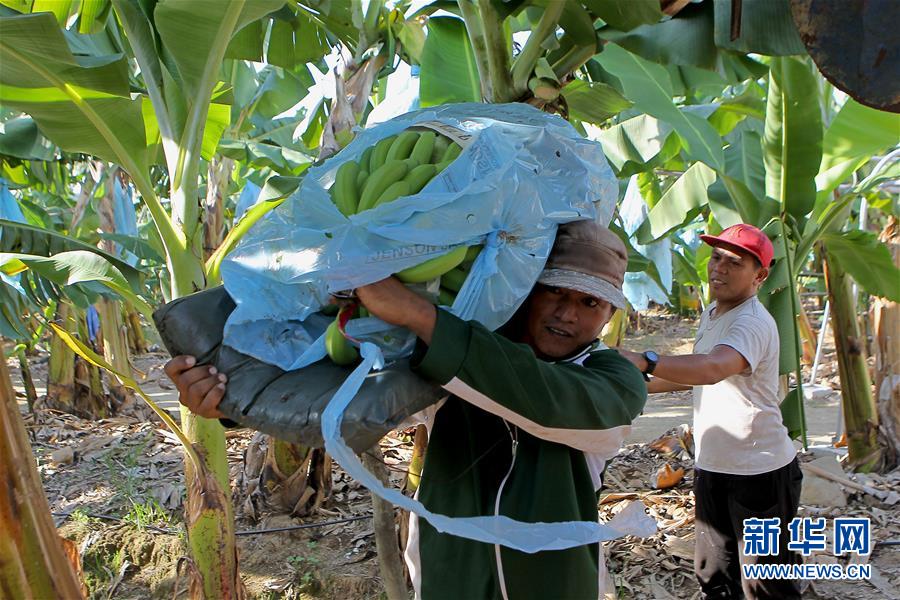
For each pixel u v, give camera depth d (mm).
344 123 3729
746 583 3352
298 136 6617
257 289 1603
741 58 3789
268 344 1574
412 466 3348
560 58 3391
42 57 2652
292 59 4508
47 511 1376
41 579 1317
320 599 4250
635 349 13320
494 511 1722
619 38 3281
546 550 1685
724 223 4887
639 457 6195
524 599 1703
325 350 1538
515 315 1725
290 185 3789
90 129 2971
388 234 1411
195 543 3207
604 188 1806
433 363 1395
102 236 7062
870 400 5832
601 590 1922
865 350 6867
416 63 4621
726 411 3303
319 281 1606
